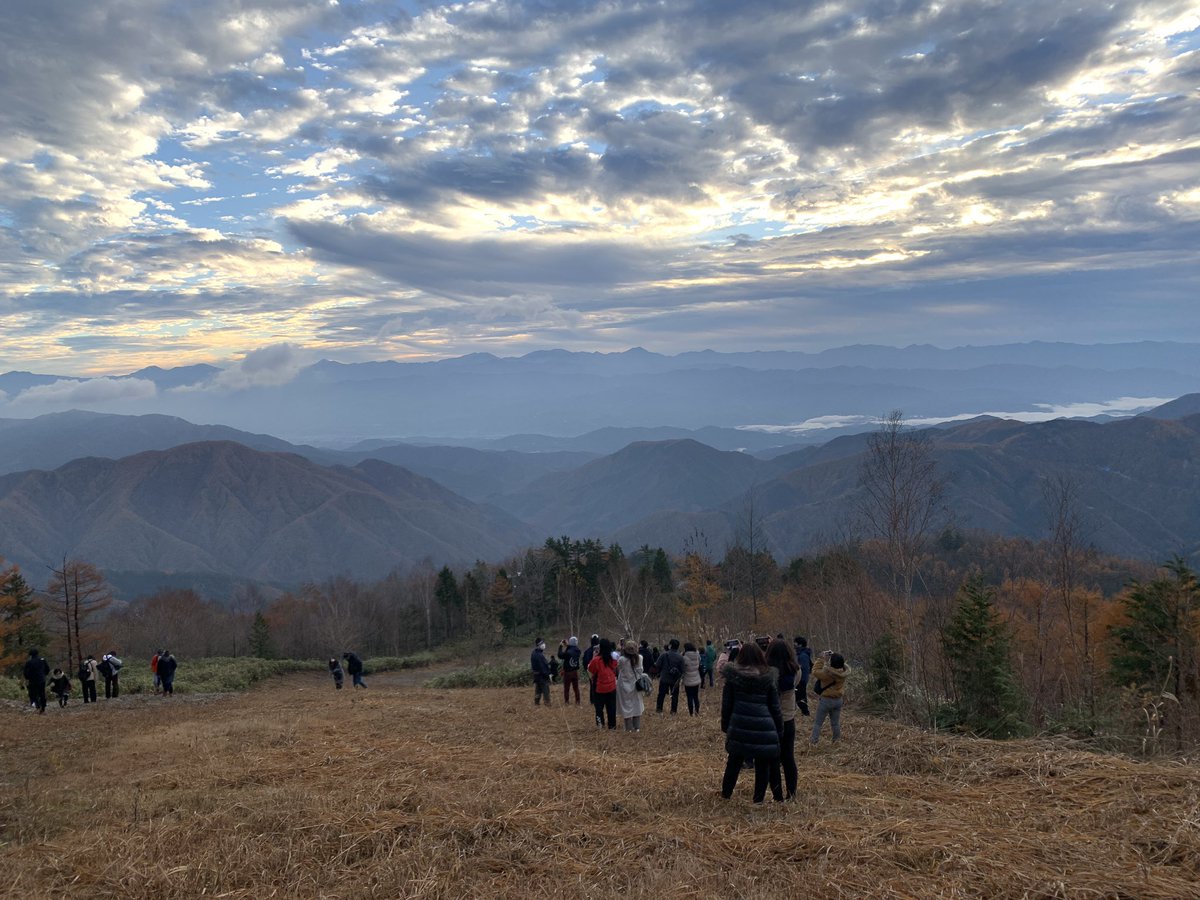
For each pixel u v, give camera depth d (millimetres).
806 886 5199
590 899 5109
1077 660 20922
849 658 24688
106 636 47125
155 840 6535
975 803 6973
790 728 7594
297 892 5418
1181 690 16953
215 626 65188
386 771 9062
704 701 18703
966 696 13656
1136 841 5773
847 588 26375
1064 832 6066
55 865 5969
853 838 5984
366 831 6523
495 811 7070
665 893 5137
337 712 17094
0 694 22969
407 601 71000
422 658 44688
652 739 12891
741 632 35219
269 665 37312
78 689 25578
